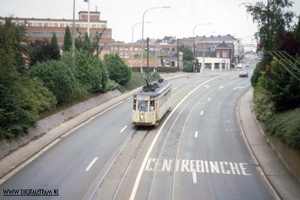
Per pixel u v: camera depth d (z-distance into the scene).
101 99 42.66
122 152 23.09
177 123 32.50
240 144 25.64
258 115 31.00
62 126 29.81
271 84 26.34
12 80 24.08
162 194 16.30
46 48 42.59
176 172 19.41
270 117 27.59
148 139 26.62
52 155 22.19
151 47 130.88
